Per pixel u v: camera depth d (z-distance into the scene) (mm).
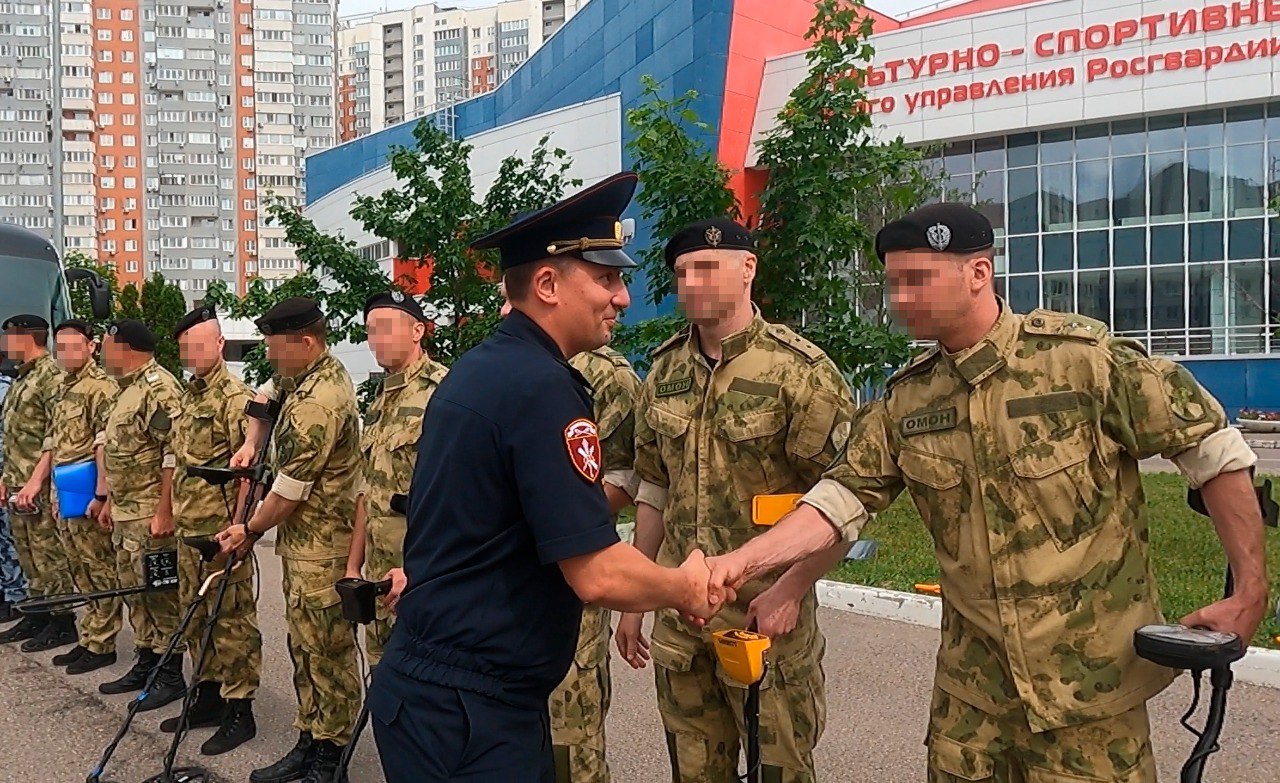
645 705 4832
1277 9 21812
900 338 5695
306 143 79438
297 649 3992
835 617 6219
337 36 84250
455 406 2094
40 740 4574
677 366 3051
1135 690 2129
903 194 6211
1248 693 4543
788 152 5742
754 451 2844
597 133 24828
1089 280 25219
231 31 76188
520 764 2090
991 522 2189
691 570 2184
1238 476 2031
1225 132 23438
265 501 3857
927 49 25359
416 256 7758
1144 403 2062
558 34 31656
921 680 4980
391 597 3121
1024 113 24453
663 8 25516
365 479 3840
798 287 5867
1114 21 23406
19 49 69812
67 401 5758
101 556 5691
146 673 5320
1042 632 2139
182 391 5277
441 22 110438
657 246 5953
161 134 74438
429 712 2049
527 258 2176
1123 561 2148
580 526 1992
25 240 9406
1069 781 2127
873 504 2422
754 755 2527
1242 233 23562
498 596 2064
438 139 7652
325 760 3986
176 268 75062
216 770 4207
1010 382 2186
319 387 3910
